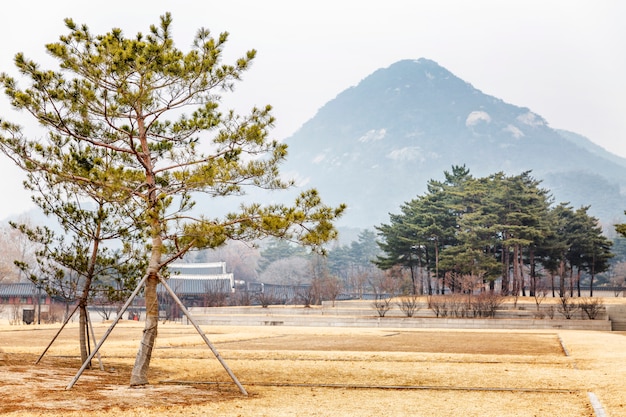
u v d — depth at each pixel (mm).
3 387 16750
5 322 73188
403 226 86875
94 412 14375
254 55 19875
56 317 76438
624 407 16109
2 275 106500
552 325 58562
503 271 82625
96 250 23000
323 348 33688
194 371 23172
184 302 103562
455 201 88812
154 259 19094
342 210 18719
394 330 51562
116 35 19234
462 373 22484
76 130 21078
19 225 22984
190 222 19344
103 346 32344
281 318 64250
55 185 21828
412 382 20656
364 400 17438
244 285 124375
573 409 16125
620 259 148250
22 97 18953
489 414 15547
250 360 26562
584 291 108000
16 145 19562
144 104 19906
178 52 19516
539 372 22609
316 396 18016
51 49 18656
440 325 60500
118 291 23312
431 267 87125
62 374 20328
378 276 118062
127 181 19703
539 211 83938
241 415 14867
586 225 88312
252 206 19188
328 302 83062
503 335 45156
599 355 28031
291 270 150625
